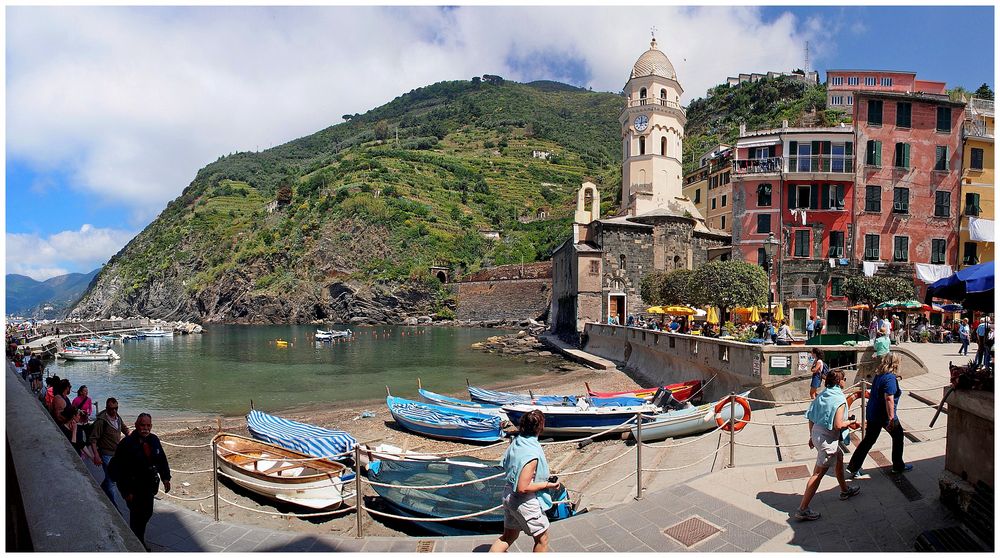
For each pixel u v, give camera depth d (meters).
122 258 186.62
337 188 157.38
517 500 7.37
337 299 127.06
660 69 62.78
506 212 162.00
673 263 55.84
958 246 45.94
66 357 55.81
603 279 54.59
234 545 9.70
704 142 117.56
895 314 40.34
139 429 9.25
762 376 20.75
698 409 19.55
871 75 90.62
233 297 138.88
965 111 47.97
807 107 103.25
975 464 8.26
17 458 5.51
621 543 8.91
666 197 62.72
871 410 10.19
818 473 9.02
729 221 63.62
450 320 121.44
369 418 27.44
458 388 38.12
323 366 51.41
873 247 45.97
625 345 41.88
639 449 10.93
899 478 10.30
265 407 32.41
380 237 133.88
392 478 14.59
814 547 8.21
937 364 23.03
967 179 46.16
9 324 82.00
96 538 4.02
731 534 8.87
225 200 192.12
